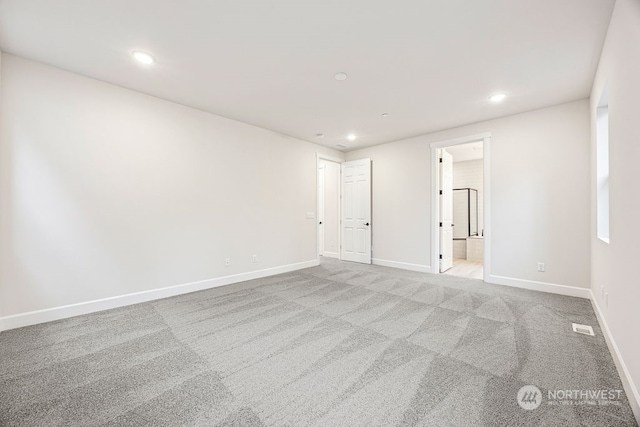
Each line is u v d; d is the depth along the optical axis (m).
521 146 3.71
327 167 6.48
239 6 1.83
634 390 1.47
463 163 7.09
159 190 3.32
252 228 4.31
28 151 2.49
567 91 3.08
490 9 1.84
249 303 3.15
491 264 3.97
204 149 3.73
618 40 1.76
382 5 1.82
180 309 2.95
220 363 1.92
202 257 3.72
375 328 2.48
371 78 2.80
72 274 2.73
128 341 2.23
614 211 1.97
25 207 2.48
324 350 2.09
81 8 1.84
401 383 1.69
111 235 2.97
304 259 5.14
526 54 2.37
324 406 1.49
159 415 1.43
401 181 5.07
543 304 3.07
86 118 2.80
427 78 2.80
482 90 3.06
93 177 2.84
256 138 4.36
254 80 2.86
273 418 1.41
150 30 2.09
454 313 2.83
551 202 3.49
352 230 5.81
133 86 3.01
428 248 4.71
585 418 1.40
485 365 1.88
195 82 2.91
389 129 4.45
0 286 2.38
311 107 3.56
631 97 1.54
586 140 3.26
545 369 1.83
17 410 1.46
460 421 1.38
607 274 2.23
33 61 2.51
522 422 1.37
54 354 2.03
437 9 1.85
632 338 1.54
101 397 1.57
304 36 2.16
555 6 1.81
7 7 1.82
